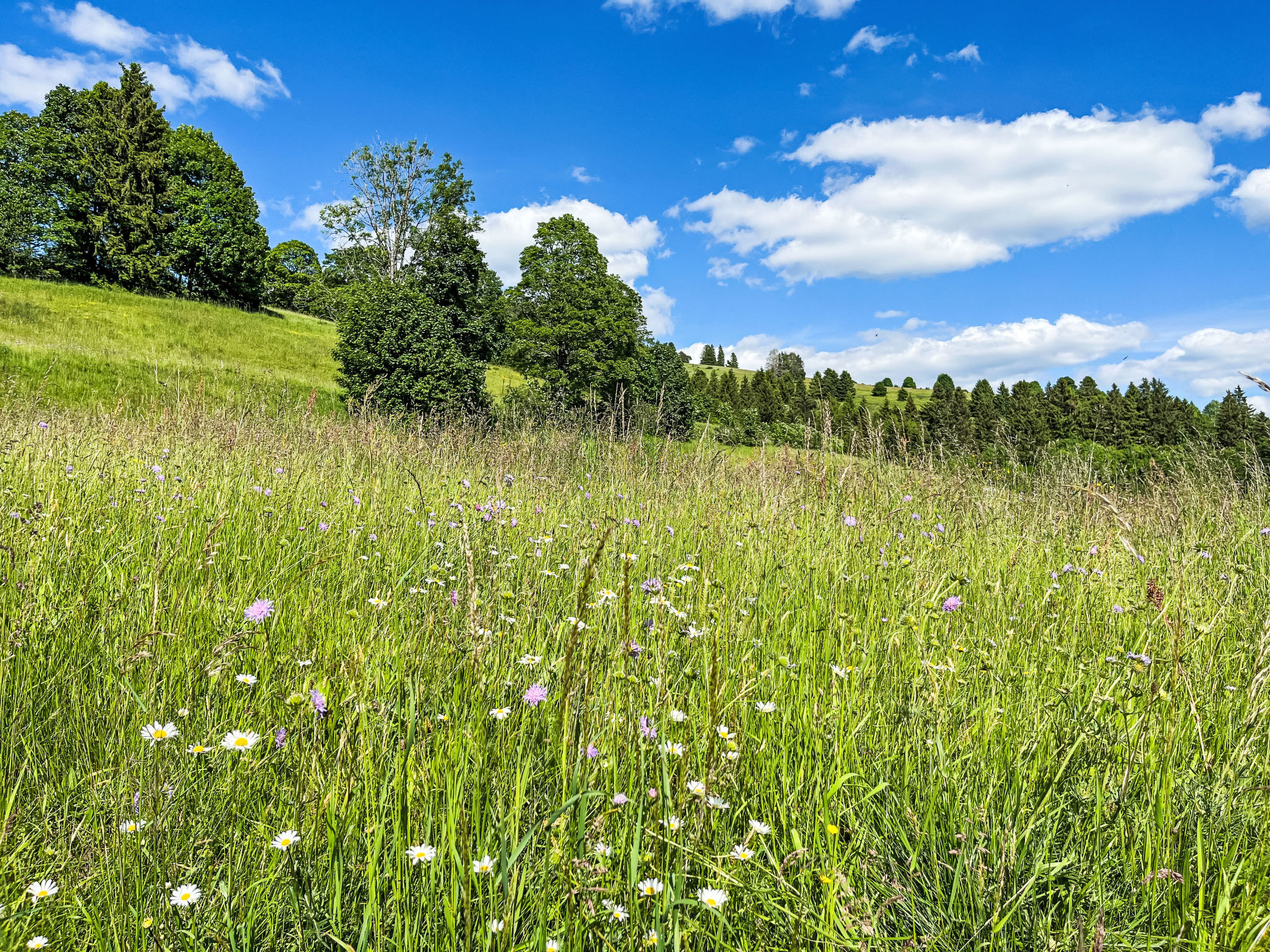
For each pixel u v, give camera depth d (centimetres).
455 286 3588
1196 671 221
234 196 5103
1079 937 121
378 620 262
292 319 5131
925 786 188
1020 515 555
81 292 3612
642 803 146
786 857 146
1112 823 170
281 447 646
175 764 164
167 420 699
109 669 208
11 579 253
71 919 135
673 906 136
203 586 267
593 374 3647
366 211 4388
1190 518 496
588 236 3912
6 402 686
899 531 449
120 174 4619
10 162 4600
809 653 261
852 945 134
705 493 559
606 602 234
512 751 175
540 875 144
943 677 227
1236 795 166
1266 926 130
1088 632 289
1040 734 206
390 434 738
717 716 185
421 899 137
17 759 181
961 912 153
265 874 146
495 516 418
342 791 156
